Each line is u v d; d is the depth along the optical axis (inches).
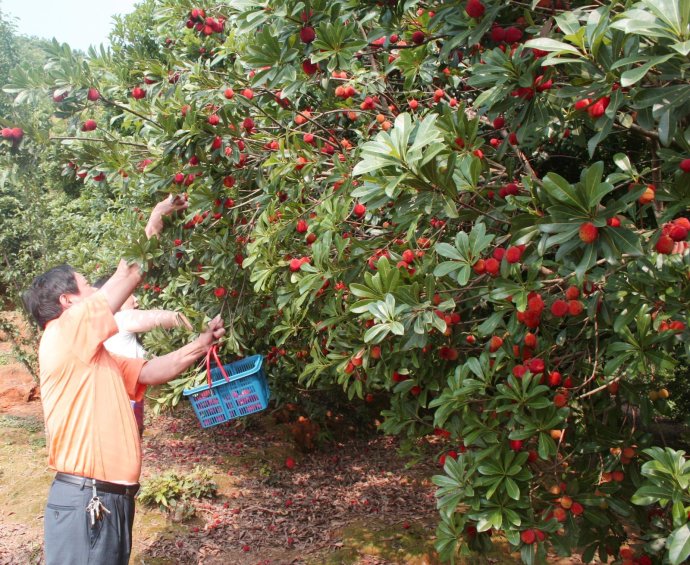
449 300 89.8
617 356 81.8
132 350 137.1
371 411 309.1
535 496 104.1
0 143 127.1
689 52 48.8
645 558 99.9
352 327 113.7
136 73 185.8
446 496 95.6
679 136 73.1
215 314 171.0
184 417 297.4
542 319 95.5
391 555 177.5
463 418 97.7
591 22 61.6
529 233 72.7
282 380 256.7
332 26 93.0
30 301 97.3
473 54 101.3
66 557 88.8
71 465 90.4
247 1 95.7
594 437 108.0
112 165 150.6
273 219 130.9
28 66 132.0
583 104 73.0
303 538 191.6
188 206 132.0
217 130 126.4
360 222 127.4
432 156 72.4
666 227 70.9
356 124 157.5
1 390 275.0
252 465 250.5
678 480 66.8
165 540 179.6
